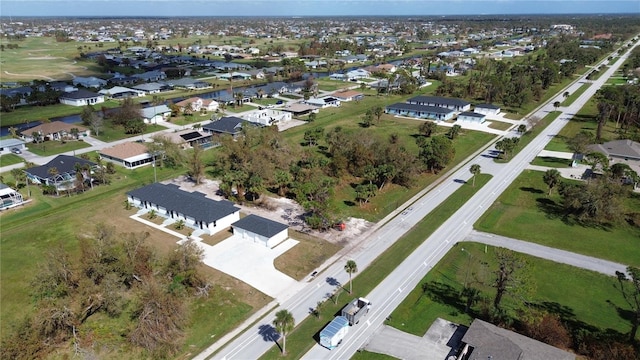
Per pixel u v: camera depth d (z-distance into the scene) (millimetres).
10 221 83750
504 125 155500
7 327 55438
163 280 60875
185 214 81812
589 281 65938
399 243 77438
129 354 51500
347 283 65562
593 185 89500
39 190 98625
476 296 60156
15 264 69125
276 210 89938
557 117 164375
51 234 78688
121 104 170000
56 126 134000
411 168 101312
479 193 99125
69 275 57562
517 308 59000
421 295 62781
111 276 57469
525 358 45719
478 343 48312
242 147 104812
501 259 57625
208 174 108812
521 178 107500
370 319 57719
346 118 164750
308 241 77625
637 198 94125
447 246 76438
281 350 52312
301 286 64812
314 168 101688
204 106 172750
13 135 134250
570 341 52312
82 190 98438
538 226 83125
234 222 80500
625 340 53062
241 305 60312
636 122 148875
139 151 117062
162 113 158375
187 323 56250
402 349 52281
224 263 70125
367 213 89375
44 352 50781
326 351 52031
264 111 163625
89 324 55656
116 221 84062
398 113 172875
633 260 71438
